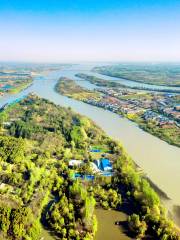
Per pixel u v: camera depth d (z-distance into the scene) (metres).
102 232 162.75
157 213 170.25
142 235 159.50
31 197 186.75
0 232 155.38
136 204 185.00
